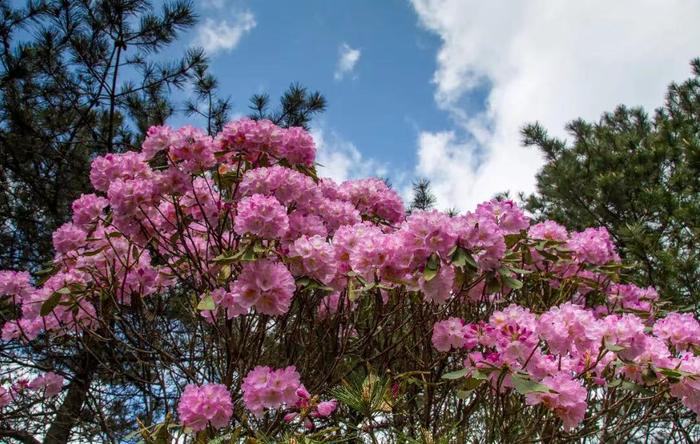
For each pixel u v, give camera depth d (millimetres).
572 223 8273
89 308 3414
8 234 6105
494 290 2734
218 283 3252
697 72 8633
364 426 2738
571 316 2535
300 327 3551
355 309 3375
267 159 3348
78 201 3268
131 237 3350
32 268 5887
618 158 8148
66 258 3395
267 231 2660
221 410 2350
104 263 3340
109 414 3982
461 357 3271
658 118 9312
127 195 2965
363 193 4105
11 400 3863
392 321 3574
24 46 5875
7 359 4383
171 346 3812
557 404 2268
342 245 2945
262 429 2967
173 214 3443
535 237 3615
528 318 2434
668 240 6836
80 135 6664
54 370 3721
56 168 6223
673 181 7078
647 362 2607
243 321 3189
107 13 6074
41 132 6102
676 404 3084
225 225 3379
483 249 2721
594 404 3314
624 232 5898
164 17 6262
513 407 3021
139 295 3395
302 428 3141
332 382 3193
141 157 3193
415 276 2781
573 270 3768
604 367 2791
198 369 3439
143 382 3336
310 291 3359
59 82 6188
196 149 3111
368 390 2609
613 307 3926
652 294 4035
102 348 3678
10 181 6230
